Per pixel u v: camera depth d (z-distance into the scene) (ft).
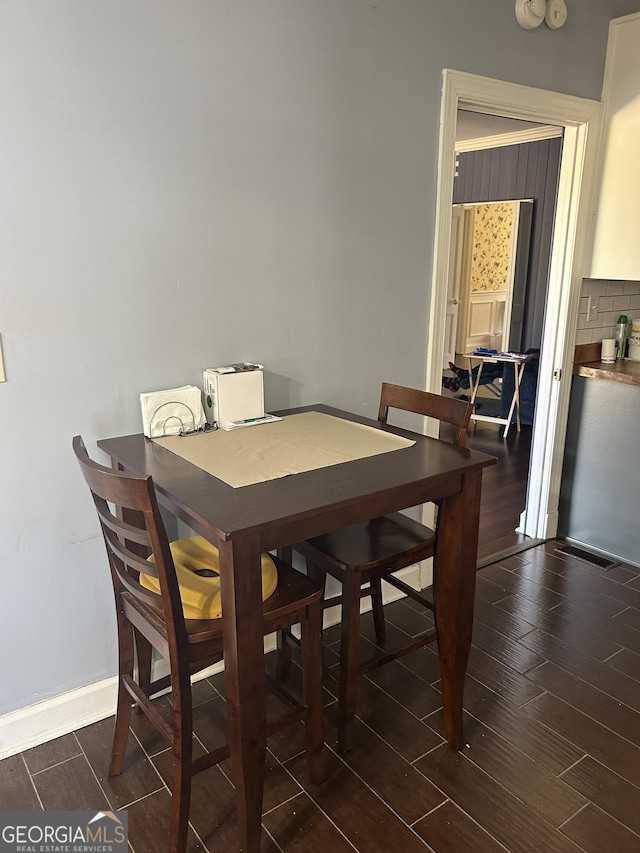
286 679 7.23
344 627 5.98
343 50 6.97
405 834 5.41
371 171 7.52
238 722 4.75
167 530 6.97
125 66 5.72
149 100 5.90
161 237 6.23
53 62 5.38
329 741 6.44
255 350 7.14
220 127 6.35
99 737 6.50
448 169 8.10
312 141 6.99
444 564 5.98
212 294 6.68
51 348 5.85
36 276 5.65
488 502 12.75
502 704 6.97
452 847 5.29
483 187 20.29
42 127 5.43
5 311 5.57
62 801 5.72
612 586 9.46
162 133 6.03
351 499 4.78
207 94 6.21
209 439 6.27
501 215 23.52
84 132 5.63
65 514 6.24
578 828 5.47
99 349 6.11
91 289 5.95
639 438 9.77
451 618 6.00
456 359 25.02
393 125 7.55
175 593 4.66
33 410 5.88
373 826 5.49
